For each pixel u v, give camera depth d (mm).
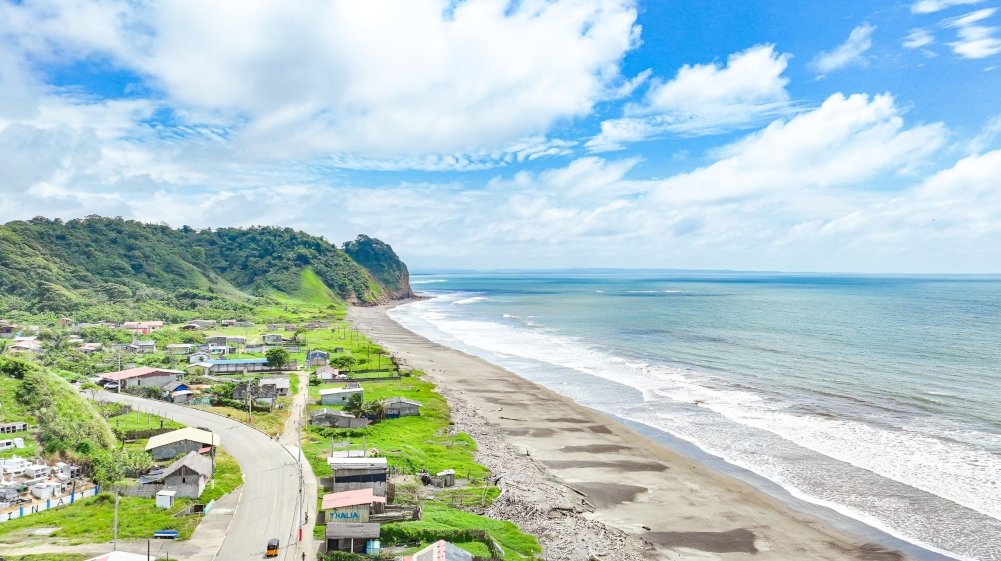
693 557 47688
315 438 74875
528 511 54031
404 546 45750
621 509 57000
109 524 47969
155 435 72312
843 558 47469
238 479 58875
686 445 75312
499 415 90688
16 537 45125
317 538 46625
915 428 77625
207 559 42750
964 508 54812
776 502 57812
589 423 86000
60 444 61312
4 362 76125
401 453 67062
